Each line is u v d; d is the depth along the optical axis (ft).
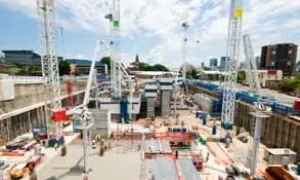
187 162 90.12
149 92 195.72
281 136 127.95
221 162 105.70
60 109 107.34
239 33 151.74
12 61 605.31
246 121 169.37
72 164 95.71
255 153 88.69
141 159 100.27
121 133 138.31
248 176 89.86
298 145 113.19
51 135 128.77
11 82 133.80
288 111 123.65
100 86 288.30
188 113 220.02
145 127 159.63
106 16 214.48
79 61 491.31
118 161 98.12
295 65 444.55
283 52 440.45
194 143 131.34
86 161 86.22
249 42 95.09
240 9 146.82
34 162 93.76
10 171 87.66
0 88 125.59
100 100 180.14
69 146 120.26
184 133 134.62
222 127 158.20
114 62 214.69
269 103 139.03
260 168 100.58
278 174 86.48
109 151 110.52
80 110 94.22
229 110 155.33
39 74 300.61
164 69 643.04
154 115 198.80
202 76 468.34
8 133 129.70
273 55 463.01
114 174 85.71
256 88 96.12
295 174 94.02
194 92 357.20
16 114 136.05
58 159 101.55
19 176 84.64
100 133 133.59
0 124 123.65
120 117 180.75
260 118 86.84
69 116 146.82
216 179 88.02
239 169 94.43
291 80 258.16
